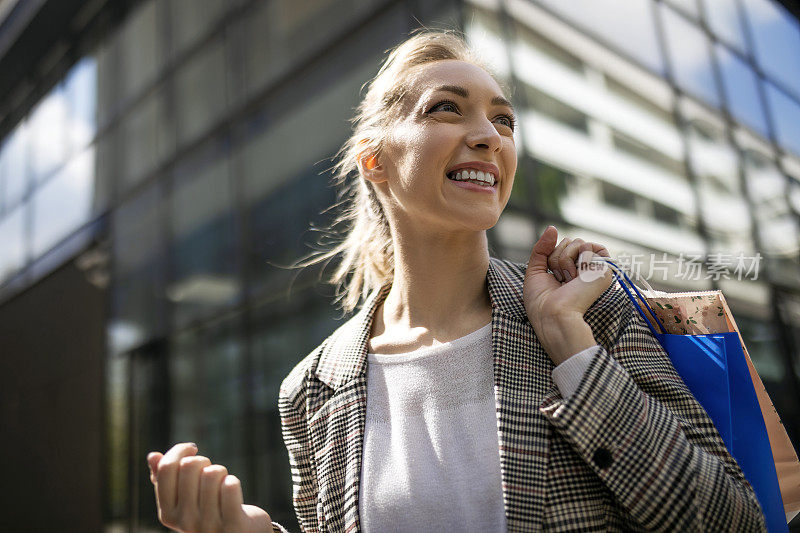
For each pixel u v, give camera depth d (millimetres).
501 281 932
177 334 6188
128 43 7871
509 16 3375
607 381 757
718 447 769
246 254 5465
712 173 3756
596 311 862
